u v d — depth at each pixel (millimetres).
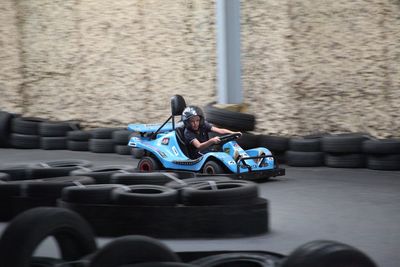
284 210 11367
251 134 17172
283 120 19875
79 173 11562
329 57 19047
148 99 22906
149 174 10984
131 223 9094
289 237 9211
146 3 22953
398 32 17875
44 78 25406
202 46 21562
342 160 17172
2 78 26016
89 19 24312
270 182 14891
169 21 22359
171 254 5215
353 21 18609
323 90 19156
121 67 23578
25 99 25781
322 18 19141
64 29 24906
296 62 19641
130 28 23328
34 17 25578
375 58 18266
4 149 23234
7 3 26000
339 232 9492
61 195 10117
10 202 10344
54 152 22219
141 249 5039
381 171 16469
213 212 9102
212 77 21297
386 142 16469
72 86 24766
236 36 17359
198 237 9102
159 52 22625
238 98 17484
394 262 7684
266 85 20234
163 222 9055
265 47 20234
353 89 18656
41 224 5398
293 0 19641
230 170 13914
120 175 10945
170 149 15031
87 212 9242
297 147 17781
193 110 14805
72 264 5418
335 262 4418
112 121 23812
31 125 23297
